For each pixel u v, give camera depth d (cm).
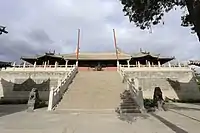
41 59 4616
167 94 3114
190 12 653
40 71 3322
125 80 2512
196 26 618
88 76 2956
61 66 3631
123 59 4750
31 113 1474
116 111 1505
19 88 3192
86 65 4862
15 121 1126
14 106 2242
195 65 3388
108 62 4916
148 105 1705
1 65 3094
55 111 1520
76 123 1063
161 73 3272
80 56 5034
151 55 4550
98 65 4691
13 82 3231
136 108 1566
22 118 1238
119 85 2389
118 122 1095
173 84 3198
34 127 952
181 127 943
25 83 3228
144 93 3116
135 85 1898
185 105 2228
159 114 1412
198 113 1473
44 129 905
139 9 1072
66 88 2214
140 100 1603
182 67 3369
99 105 1688
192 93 3144
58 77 3272
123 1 1090
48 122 1094
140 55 4672
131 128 929
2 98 3084
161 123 1059
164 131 857
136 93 1720
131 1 1052
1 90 3177
